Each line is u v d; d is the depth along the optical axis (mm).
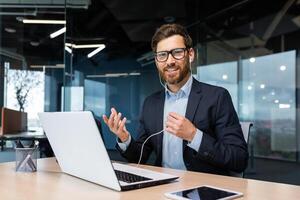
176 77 1496
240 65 4727
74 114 915
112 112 1355
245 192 879
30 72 4004
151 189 916
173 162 1450
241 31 4719
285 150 4520
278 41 4578
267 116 4625
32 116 3285
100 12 4434
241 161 1280
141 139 1573
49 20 4125
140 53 4820
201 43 4656
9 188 936
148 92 4641
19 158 1188
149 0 4527
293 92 4504
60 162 1150
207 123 1444
